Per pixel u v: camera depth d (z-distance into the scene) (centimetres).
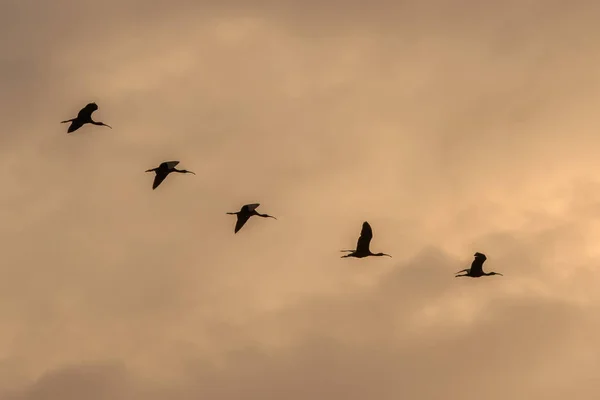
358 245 8438
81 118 8406
